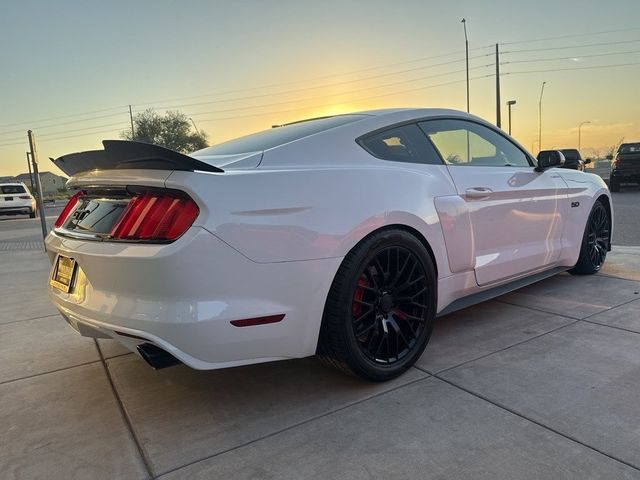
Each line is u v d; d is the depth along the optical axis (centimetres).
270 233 204
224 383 257
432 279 262
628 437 187
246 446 197
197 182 193
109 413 231
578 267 429
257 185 206
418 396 229
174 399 242
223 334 196
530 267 344
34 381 271
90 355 309
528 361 261
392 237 240
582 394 222
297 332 215
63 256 246
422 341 260
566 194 379
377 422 209
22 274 613
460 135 315
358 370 235
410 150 279
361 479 172
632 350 267
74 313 226
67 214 263
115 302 205
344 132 257
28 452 200
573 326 309
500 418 206
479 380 242
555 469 171
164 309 192
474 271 296
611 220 453
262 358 211
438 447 188
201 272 191
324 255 217
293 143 242
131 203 208
